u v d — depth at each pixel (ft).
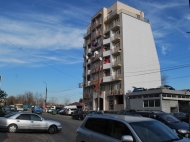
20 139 40.09
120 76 145.69
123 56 146.30
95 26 184.44
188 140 17.88
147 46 160.56
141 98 122.93
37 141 39.09
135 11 169.07
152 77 157.99
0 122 48.47
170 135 18.25
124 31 151.02
